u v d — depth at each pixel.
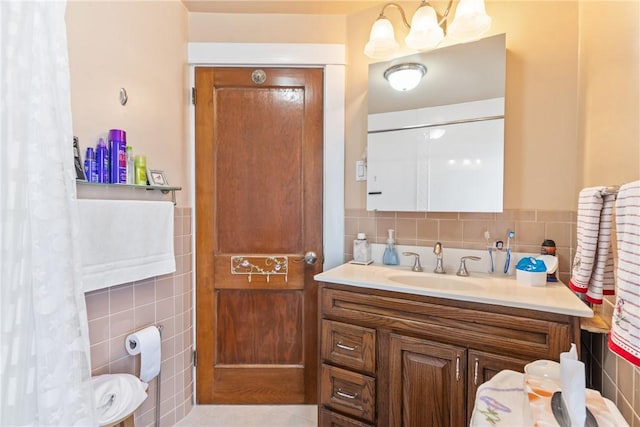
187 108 1.72
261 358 1.77
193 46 1.72
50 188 0.61
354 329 1.29
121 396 1.08
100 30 1.20
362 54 1.72
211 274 1.75
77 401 0.65
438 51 1.51
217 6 1.68
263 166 1.75
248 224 1.76
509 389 0.75
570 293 1.11
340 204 1.75
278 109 1.75
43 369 0.59
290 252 1.77
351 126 1.76
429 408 1.14
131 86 1.34
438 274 1.44
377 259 1.68
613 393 0.96
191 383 1.73
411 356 1.17
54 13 0.62
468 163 1.46
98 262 1.11
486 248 1.46
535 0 1.37
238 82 1.73
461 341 1.09
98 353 1.21
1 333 0.54
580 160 1.27
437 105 1.52
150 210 1.32
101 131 1.21
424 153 1.55
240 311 1.77
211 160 1.75
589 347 1.16
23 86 0.56
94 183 1.12
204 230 1.75
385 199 1.63
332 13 1.73
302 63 1.73
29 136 0.57
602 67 1.08
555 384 0.68
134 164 1.31
